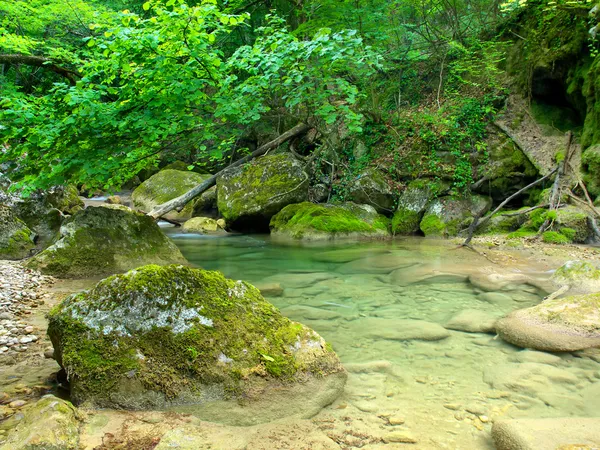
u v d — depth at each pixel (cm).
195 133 841
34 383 288
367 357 345
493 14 1375
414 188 1132
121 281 289
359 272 660
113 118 643
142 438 224
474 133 1166
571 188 944
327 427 245
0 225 732
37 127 612
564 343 352
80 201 1138
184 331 279
